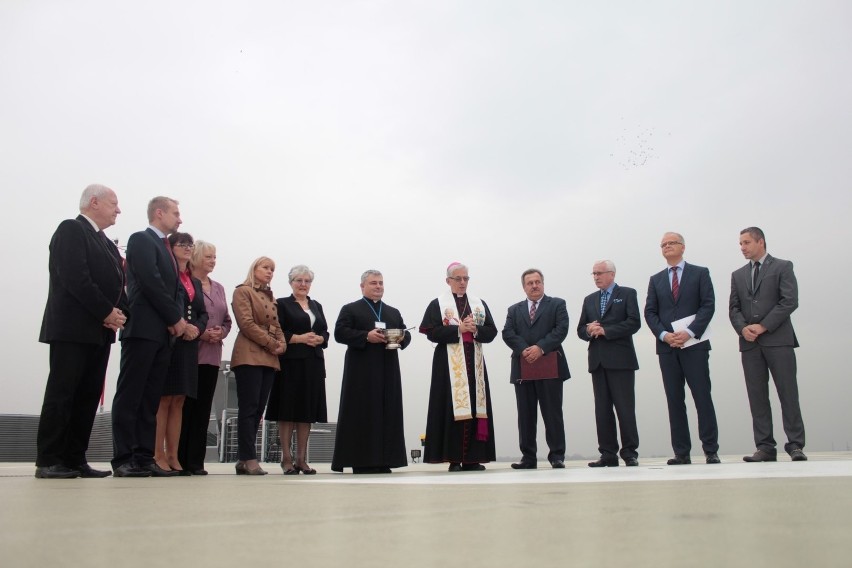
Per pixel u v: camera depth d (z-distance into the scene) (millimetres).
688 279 6500
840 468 3668
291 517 1488
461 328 6449
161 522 1402
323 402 6480
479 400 6391
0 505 1883
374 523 1347
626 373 6426
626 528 1182
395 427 5906
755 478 2727
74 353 4238
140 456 4668
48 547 1052
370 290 6316
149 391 4754
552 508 1581
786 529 1124
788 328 6168
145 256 4719
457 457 6227
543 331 6711
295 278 6555
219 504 1892
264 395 5727
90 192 4691
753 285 6418
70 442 4660
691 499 1723
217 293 6176
